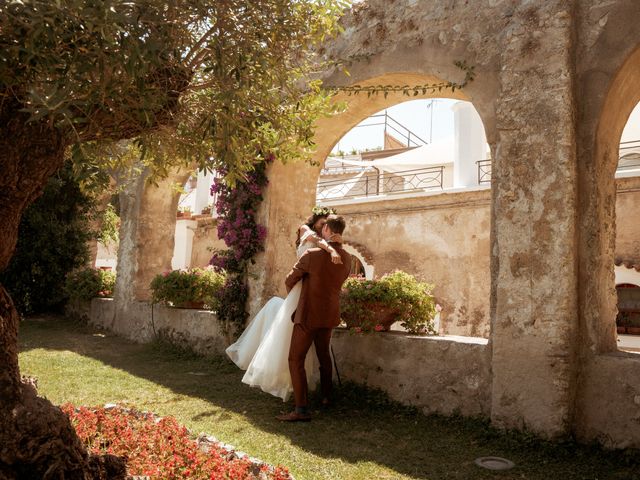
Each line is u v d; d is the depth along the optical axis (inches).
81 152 70.4
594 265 154.6
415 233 458.0
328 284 178.4
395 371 194.5
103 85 73.3
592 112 159.8
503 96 171.2
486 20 188.4
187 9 83.0
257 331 210.8
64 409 136.3
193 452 109.9
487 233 418.3
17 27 66.5
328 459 134.7
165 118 95.4
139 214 376.8
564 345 150.5
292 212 275.9
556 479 125.8
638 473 129.6
